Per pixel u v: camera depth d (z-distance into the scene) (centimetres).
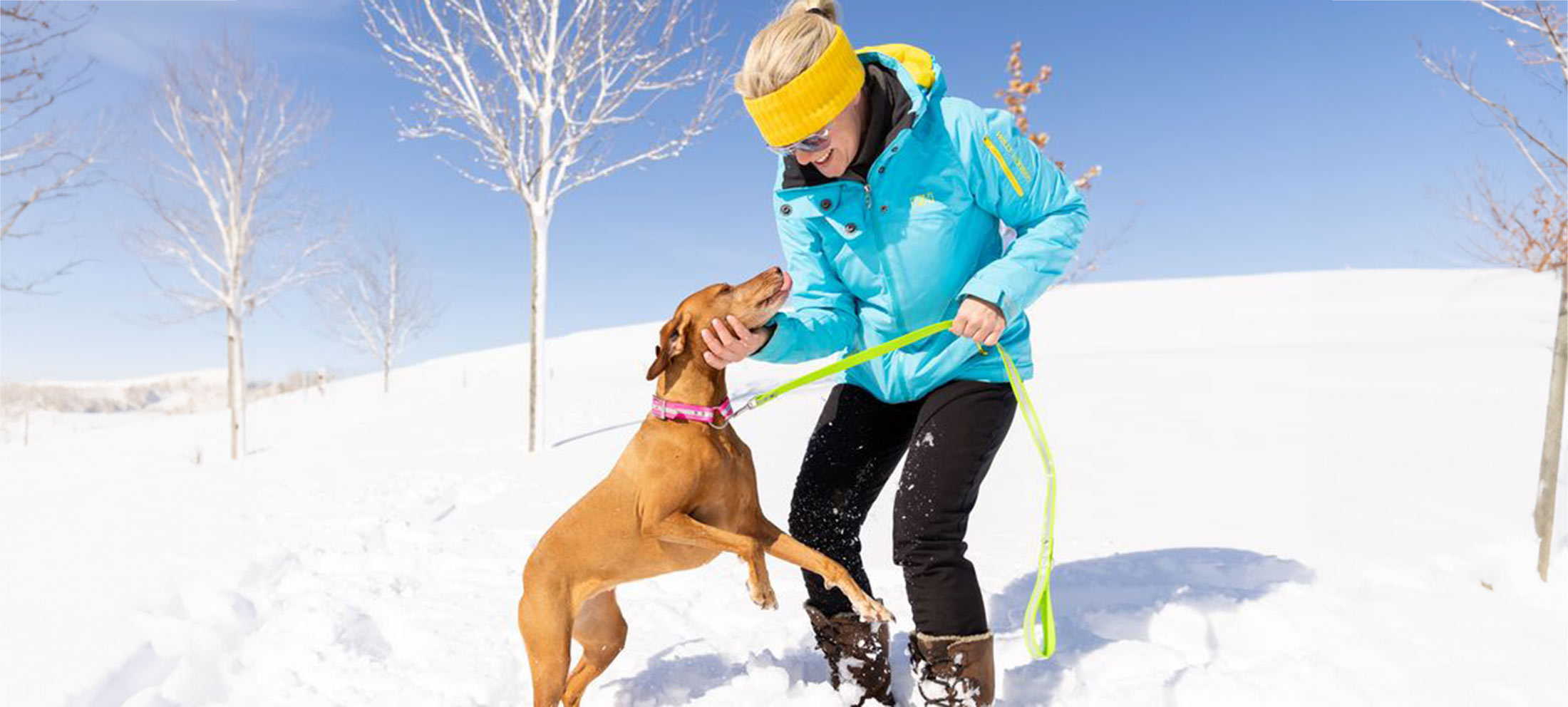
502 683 350
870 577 456
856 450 299
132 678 345
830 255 291
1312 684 300
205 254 1560
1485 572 418
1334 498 570
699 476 267
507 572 498
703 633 396
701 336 265
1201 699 300
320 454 1141
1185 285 3428
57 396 3900
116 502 673
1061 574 448
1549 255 650
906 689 316
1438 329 2027
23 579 438
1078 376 1411
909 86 259
